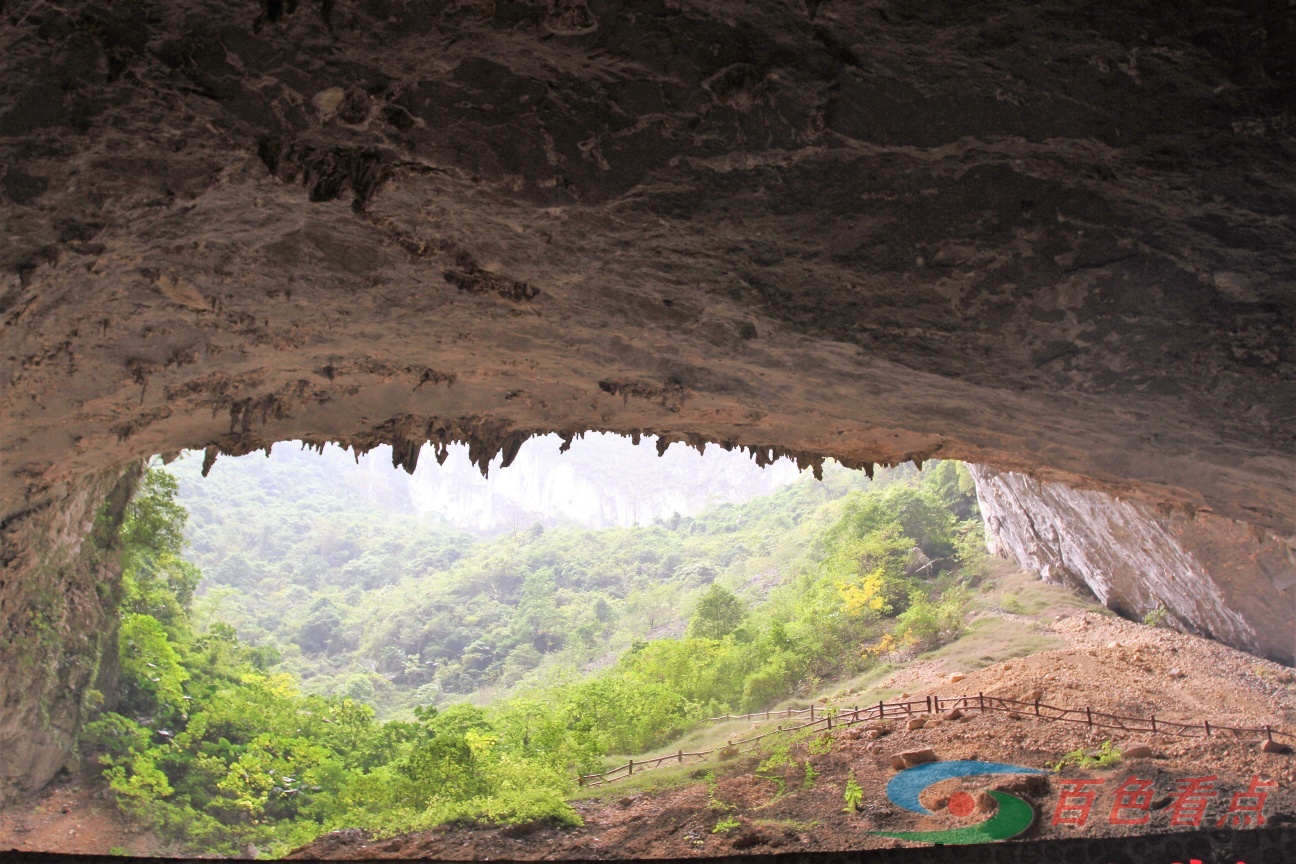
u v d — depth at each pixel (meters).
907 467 64.44
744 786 19.42
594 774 22.92
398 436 12.57
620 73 5.39
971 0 4.79
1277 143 5.44
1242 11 4.70
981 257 6.96
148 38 5.18
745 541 83.19
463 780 19.95
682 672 34.22
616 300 8.36
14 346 8.67
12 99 5.48
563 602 84.38
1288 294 6.88
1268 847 6.31
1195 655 25.12
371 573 103.31
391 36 5.12
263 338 9.54
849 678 32.03
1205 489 11.98
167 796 21.41
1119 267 6.91
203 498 104.81
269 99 5.62
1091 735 18.59
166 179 6.34
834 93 5.47
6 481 12.24
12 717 18.25
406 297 8.64
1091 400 9.09
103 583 22.02
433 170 6.41
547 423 12.51
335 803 21.55
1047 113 5.50
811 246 7.00
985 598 35.62
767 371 9.66
